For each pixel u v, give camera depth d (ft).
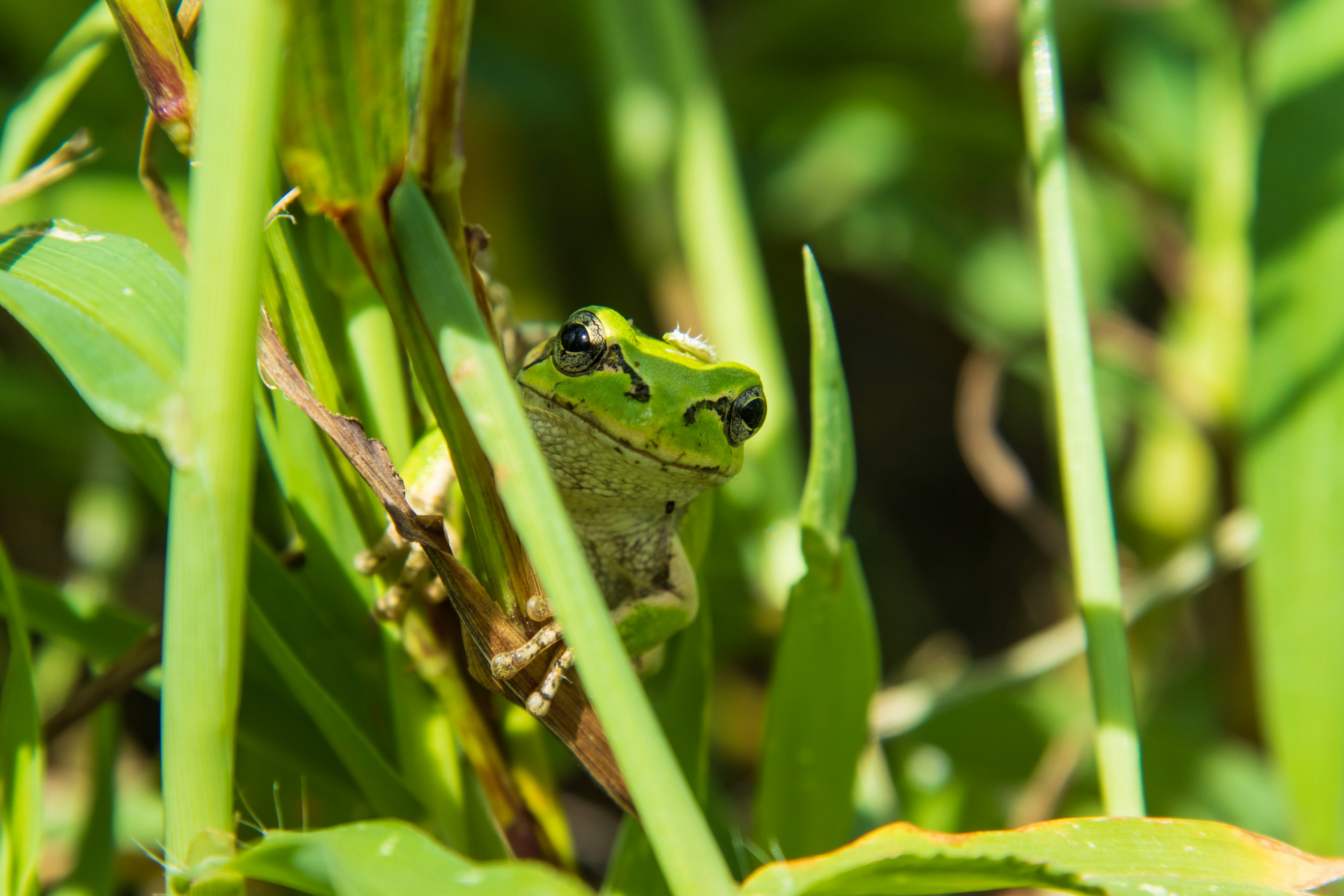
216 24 0.66
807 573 0.75
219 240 0.68
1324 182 0.83
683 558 0.76
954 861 0.69
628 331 0.77
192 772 0.69
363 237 0.69
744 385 0.77
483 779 0.74
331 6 0.68
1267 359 0.82
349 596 0.75
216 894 0.70
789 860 0.77
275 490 0.77
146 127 0.72
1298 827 0.80
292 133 0.69
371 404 0.74
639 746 0.68
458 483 0.70
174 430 0.68
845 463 0.74
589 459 0.77
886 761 0.87
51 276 0.69
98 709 0.76
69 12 0.89
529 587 0.71
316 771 0.75
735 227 0.89
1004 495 0.89
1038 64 0.75
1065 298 0.75
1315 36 0.84
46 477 0.90
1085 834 0.71
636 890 0.74
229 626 0.68
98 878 0.77
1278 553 0.81
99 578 0.87
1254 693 0.89
